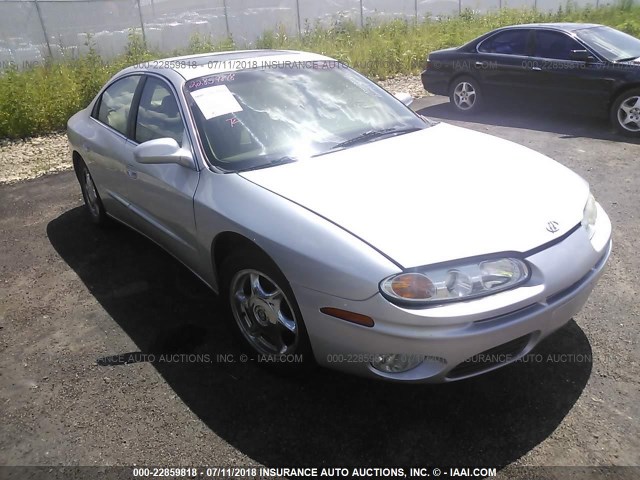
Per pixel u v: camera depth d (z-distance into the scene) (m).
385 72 12.16
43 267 4.27
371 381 2.79
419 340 2.20
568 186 2.84
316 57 4.03
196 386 2.83
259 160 3.03
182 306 3.60
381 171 2.83
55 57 13.80
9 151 7.97
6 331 3.44
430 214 2.45
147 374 2.94
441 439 2.42
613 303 3.35
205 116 3.25
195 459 2.38
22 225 5.16
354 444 2.42
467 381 2.75
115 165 3.93
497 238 2.34
